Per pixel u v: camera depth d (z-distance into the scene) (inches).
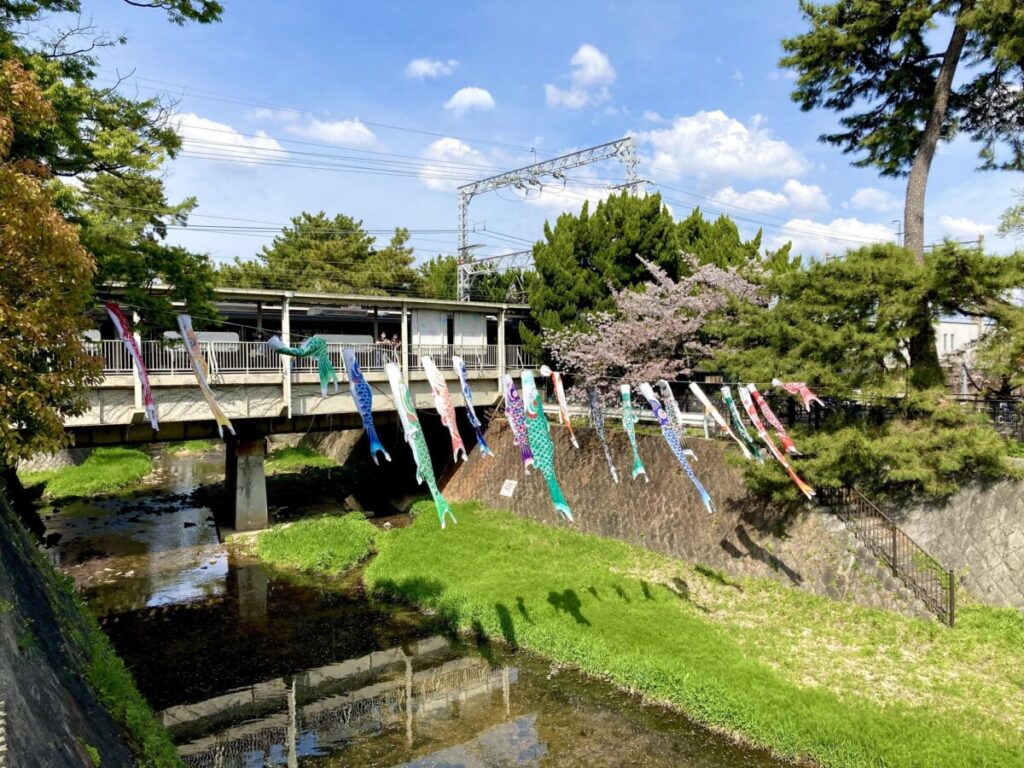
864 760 371.2
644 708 461.1
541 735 438.6
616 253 1062.4
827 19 663.1
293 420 942.4
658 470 786.8
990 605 520.4
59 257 327.9
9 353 314.3
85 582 719.7
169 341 703.7
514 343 1337.4
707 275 912.3
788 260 1011.9
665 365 906.1
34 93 350.9
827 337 561.6
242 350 896.3
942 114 644.7
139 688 502.3
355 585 711.1
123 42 569.9
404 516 986.1
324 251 1771.7
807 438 585.6
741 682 453.1
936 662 476.1
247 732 450.0
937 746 371.9
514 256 1302.9
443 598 633.6
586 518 837.8
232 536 876.0
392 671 529.0
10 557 342.6
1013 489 531.2
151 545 853.2
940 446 540.1
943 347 1134.4
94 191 599.5
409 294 1860.2
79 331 366.0
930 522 573.0
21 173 334.6
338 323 1197.1
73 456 1322.6
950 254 517.0
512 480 960.3
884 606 547.5
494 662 538.0
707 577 661.3
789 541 631.8
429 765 411.5
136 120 597.9
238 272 1662.2
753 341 675.4
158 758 328.5
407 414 431.8
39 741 214.2
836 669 477.1
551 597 616.7
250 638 585.0
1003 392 645.9
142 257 613.6
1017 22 539.8
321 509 1026.1
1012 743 375.2
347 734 446.9
